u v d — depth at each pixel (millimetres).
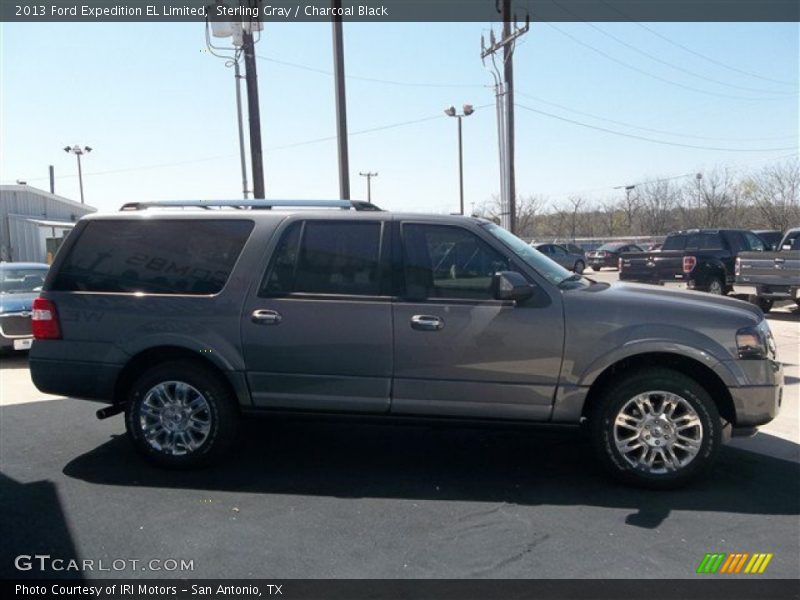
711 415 4398
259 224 4898
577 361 4473
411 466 5039
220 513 4160
